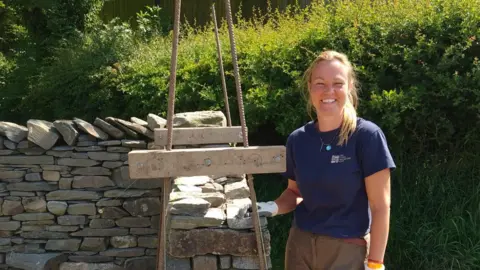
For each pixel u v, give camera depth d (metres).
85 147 3.87
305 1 7.97
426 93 4.35
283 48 5.00
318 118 2.24
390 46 4.68
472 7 4.43
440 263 4.08
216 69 5.19
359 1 5.12
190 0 8.76
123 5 9.02
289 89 4.75
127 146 3.88
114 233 3.91
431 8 4.66
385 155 2.09
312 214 2.27
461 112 4.43
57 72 6.09
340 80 2.16
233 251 2.43
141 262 3.92
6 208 3.84
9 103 6.84
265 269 2.26
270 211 2.47
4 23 8.15
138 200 3.89
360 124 2.17
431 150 4.69
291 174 2.45
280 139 5.31
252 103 4.81
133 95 5.41
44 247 3.88
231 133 3.52
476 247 4.03
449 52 4.30
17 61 7.44
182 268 2.45
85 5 7.49
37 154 3.84
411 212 4.37
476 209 4.25
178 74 5.37
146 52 6.08
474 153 4.56
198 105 5.18
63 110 5.98
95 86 5.90
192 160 1.94
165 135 3.46
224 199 2.79
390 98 4.30
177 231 2.43
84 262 3.89
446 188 4.42
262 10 8.43
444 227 4.18
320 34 4.93
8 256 3.85
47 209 3.86
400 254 4.21
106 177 3.89
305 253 2.26
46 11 7.29
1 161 3.82
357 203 2.19
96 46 6.30
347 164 2.13
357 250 2.16
